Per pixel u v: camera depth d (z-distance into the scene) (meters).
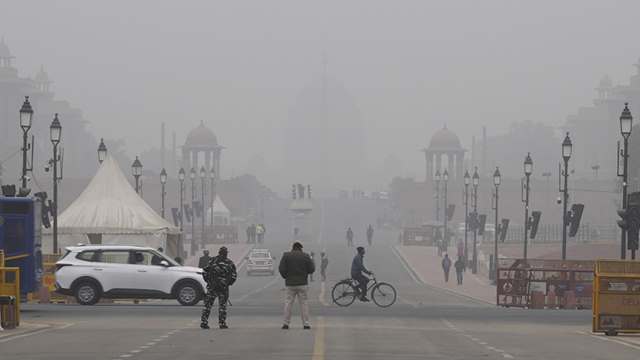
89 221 116.69
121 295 84.12
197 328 60.91
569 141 120.75
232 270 60.75
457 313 81.38
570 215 139.75
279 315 74.75
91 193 120.31
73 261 84.44
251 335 55.94
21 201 72.25
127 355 44.81
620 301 60.25
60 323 64.62
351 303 90.00
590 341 55.44
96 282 83.88
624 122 95.50
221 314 60.72
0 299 59.38
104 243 116.12
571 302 95.38
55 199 107.81
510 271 104.38
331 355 45.44
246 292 127.00
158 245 117.12
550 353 48.31
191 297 84.38
